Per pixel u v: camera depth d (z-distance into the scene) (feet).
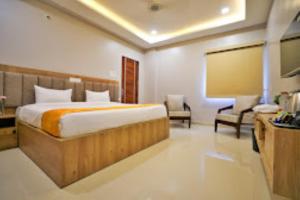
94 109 5.43
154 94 16.40
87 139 4.58
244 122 9.29
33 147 5.39
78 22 10.69
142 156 6.24
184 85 14.73
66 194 3.70
